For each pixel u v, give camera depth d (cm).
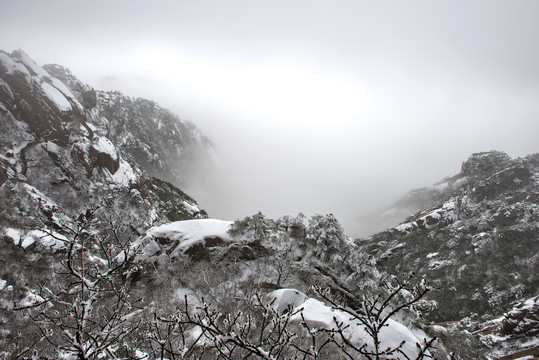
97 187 18612
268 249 9906
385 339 4728
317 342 3638
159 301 7075
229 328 1289
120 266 1662
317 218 10350
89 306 1520
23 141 19188
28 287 7988
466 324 12138
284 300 6222
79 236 1702
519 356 8675
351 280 8700
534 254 15238
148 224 16312
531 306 9638
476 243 17450
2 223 12462
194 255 9944
